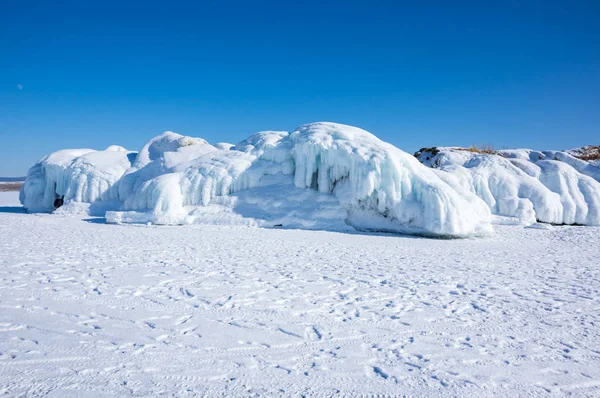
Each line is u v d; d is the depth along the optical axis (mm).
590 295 6125
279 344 3996
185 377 3227
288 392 3033
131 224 15227
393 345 4039
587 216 18109
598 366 3627
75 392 2924
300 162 16562
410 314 5055
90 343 3867
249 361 3576
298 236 12867
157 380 3156
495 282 6973
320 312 5062
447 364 3609
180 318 4695
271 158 17656
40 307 4941
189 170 17297
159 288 5984
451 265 8562
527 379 3350
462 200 14344
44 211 20594
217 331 4305
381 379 3287
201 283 6375
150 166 19844
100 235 11859
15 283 6031
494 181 19094
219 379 3213
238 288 6133
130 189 18984
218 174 16844
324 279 6922
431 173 15797
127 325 4406
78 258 8125
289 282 6629
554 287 6645
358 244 11531
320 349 3896
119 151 23234
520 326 4684
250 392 3014
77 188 19203
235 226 14906
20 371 3238
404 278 7156
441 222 13320
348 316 4926
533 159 25547
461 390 3131
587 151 28094
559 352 3938
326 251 10062
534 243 12602
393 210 14492
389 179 14695
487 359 3738
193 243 10734
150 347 3816
